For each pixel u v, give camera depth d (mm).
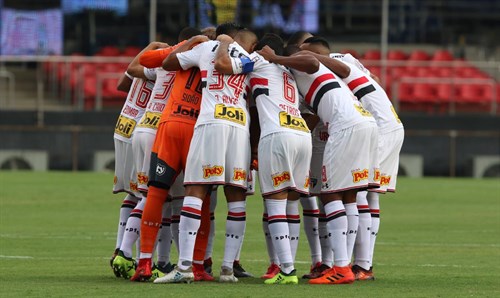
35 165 89750
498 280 32031
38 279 31203
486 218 57219
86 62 98375
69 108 95688
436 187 78938
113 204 62031
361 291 28422
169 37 104750
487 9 111562
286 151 30219
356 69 34125
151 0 92438
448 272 34656
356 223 31688
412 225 53375
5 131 89625
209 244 33625
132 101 33812
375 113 33969
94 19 103375
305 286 29609
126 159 33531
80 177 81625
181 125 30578
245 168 30438
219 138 29891
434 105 100375
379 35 110688
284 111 30578
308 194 32281
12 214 56000
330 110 31375
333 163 31078
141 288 28531
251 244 44031
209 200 31797
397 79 97688
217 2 95250
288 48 32375
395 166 34438
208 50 30484
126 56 102188
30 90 97438
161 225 32812
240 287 29031
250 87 31094
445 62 103562
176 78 31156
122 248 31516
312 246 33812
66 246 42188
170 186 30938
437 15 111312
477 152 93000
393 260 38719
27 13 99312
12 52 99188
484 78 103875
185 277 30016
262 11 100375
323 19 109625
